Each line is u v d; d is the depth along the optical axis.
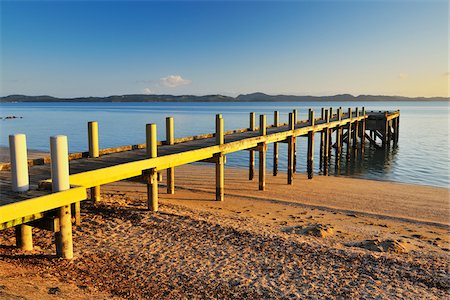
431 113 97.19
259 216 12.23
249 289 6.62
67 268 6.61
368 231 10.82
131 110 130.00
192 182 17.91
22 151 6.24
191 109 138.75
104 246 8.06
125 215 10.16
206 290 6.50
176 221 9.91
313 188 17.06
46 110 134.88
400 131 47.97
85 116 87.31
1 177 7.58
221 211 12.47
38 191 6.36
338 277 7.26
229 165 24.48
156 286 6.50
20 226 7.14
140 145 12.52
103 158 10.32
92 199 11.49
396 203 14.58
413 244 9.74
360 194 15.98
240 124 58.91
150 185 10.56
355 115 31.81
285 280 7.03
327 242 9.45
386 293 6.75
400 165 25.12
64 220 6.64
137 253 7.85
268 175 20.44
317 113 88.25
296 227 10.66
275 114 21.80
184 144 13.69
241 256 8.01
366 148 33.50
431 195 16.02
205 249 8.28
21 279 5.77
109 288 6.18
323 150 23.92
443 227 11.79
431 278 7.46
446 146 34.16
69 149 32.38
